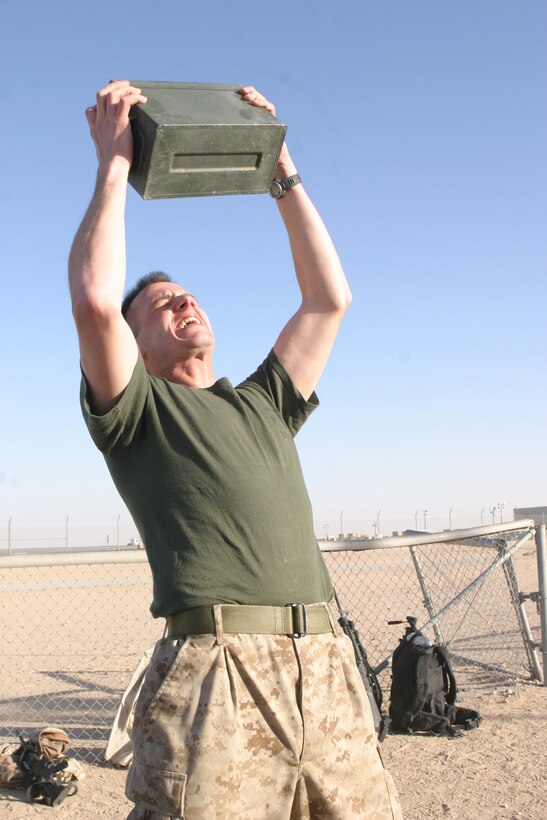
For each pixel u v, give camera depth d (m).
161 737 1.86
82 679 8.09
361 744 2.07
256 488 2.08
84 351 1.99
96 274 1.95
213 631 1.93
